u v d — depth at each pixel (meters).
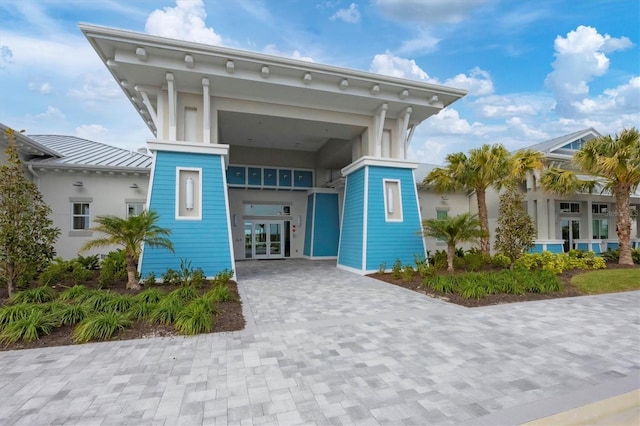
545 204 14.90
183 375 3.68
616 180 12.30
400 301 7.38
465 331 5.25
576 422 2.84
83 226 13.11
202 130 10.61
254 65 9.91
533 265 11.35
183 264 9.55
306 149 18.89
